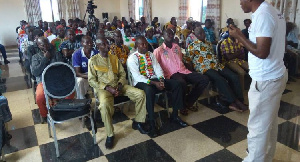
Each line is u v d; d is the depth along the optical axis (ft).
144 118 7.30
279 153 6.17
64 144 6.89
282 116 8.20
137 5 27.73
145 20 23.81
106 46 7.30
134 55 8.00
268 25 3.99
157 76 8.06
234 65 9.98
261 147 4.69
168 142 6.87
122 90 7.40
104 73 7.23
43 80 6.34
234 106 8.79
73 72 6.86
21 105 9.73
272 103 4.43
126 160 6.11
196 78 8.48
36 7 26.55
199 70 9.18
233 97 8.69
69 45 11.41
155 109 9.08
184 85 8.11
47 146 6.82
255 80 4.44
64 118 6.15
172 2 21.72
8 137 7.10
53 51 9.04
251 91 4.60
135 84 7.85
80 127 7.88
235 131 7.37
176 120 7.91
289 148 6.37
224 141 6.84
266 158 5.23
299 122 7.73
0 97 7.20
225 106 9.11
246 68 10.03
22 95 10.92
